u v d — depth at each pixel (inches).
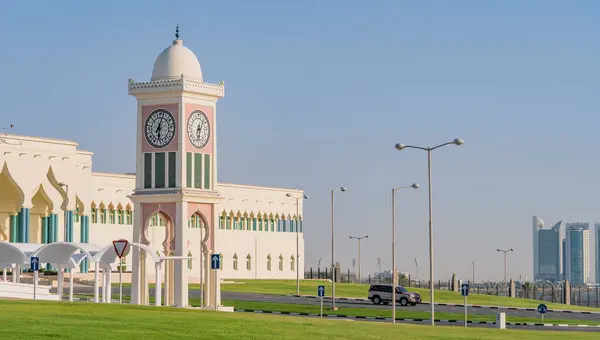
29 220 4881.9
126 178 6018.7
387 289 4687.5
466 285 3543.3
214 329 2102.6
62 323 2066.9
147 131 3727.9
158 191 3688.5
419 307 4569.4
